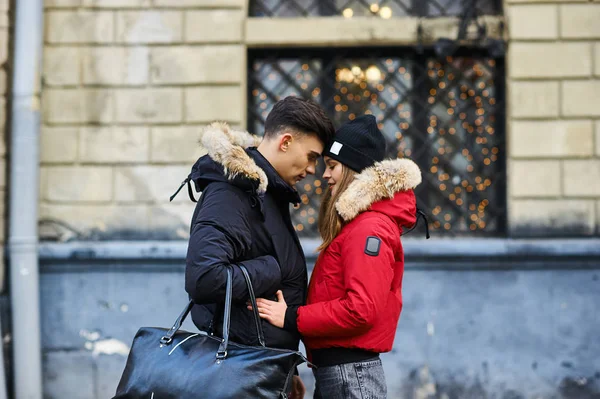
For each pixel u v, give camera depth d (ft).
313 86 17.33
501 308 16.17
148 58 16.62
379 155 9.01
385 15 17.19
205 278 7.63
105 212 16.52
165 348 8.02
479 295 16.20
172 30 16.65
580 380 16.02
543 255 15.97
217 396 7.38
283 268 8.42
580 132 16.24
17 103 16.25
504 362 16.14
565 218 16.19
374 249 8.31
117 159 16.58
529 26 16.34
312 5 17.33
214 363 7.62
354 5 17.25
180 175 16.52
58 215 16.53
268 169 8.41
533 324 16.14
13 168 16.22
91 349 16.42
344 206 8.56
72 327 16.46
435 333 16.20
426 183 17.12
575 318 16.07
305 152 8.65
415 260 16.24
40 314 16.46
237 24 16.58
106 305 16.43
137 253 16.24
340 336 8.52
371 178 8.63
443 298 16.21
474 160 17.13
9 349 16.28
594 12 16.28
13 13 16.58
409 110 17.25
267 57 17.34
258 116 17.34
